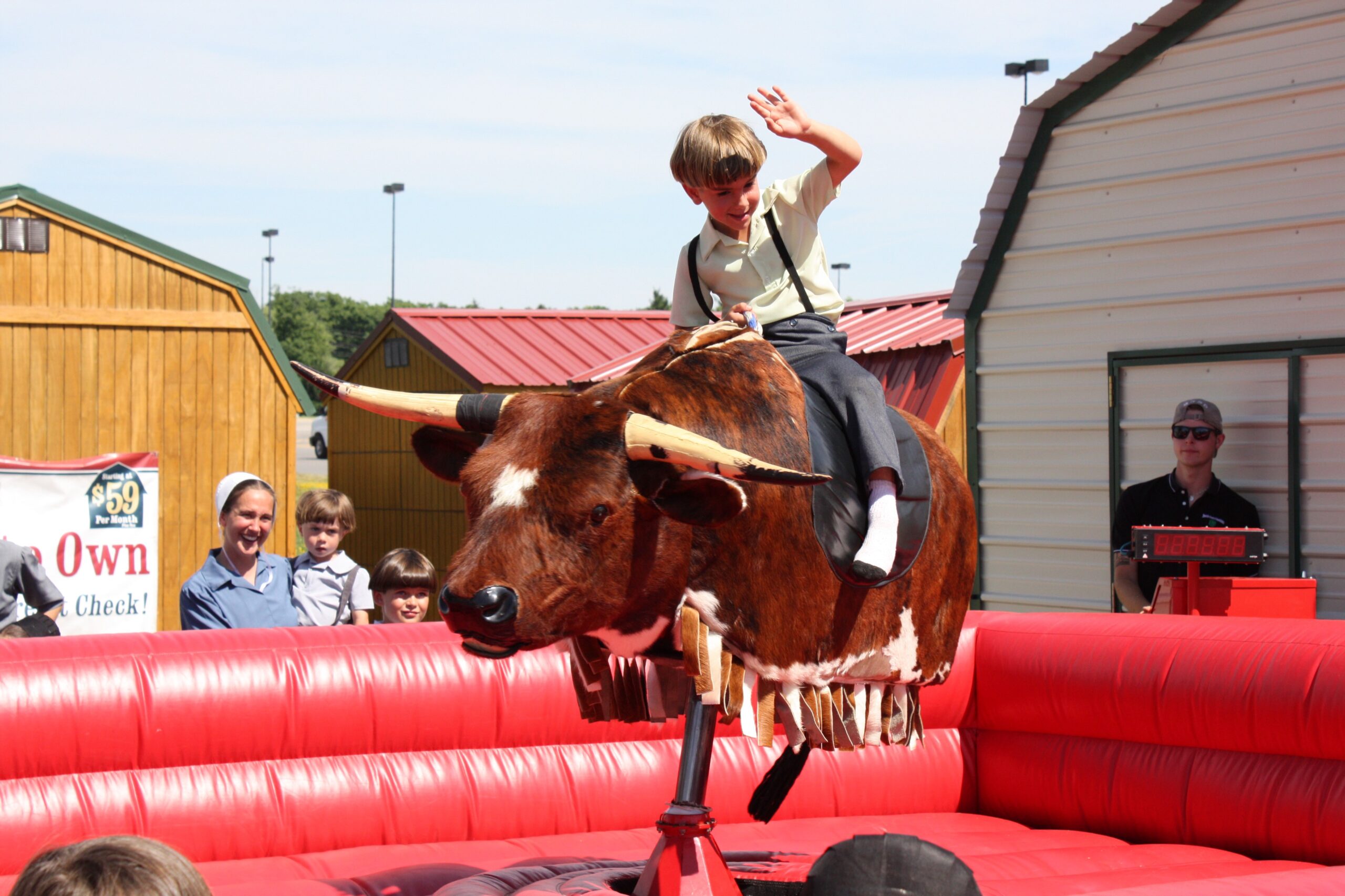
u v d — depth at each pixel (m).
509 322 15.77
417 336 15.05
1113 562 6.40
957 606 3.14
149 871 1.71
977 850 4.50
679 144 2.99
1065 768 4.96
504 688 4.72
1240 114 6.54
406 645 4.71
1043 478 7.41
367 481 16.56
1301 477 6.32
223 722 4.38
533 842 4.50
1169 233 6.81
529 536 2.36
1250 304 6.51
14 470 10.77
